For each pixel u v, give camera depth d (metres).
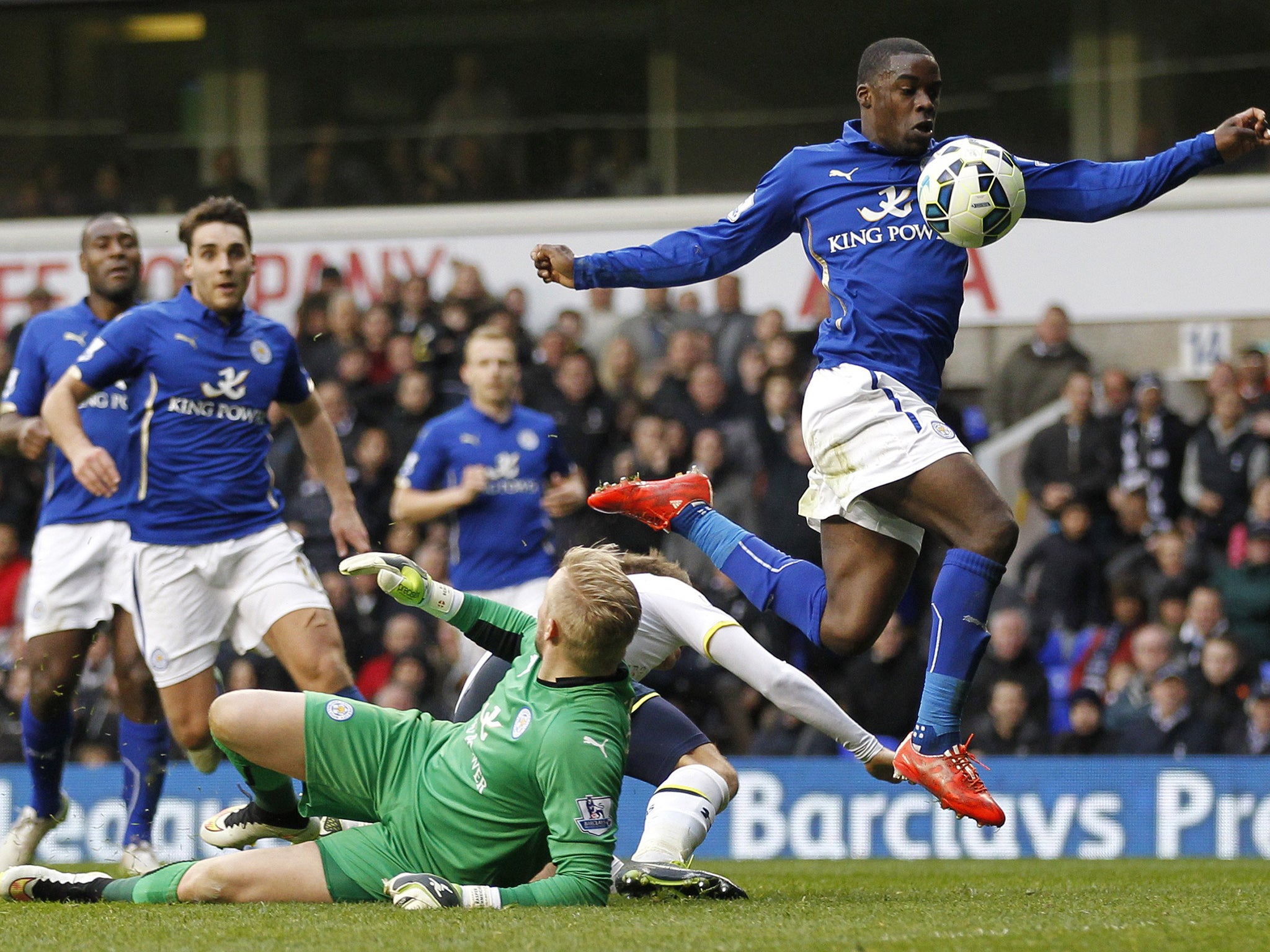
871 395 14.66
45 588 20.72
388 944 10.16
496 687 13.04
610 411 35.28
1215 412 34.50
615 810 12.45
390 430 35.78
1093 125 39.97
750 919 11.67
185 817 28.73
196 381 18.70
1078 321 37.56
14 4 42.47
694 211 40.12
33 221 43.03
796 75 41.28
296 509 34.81
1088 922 11.82
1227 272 37.09
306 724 13.18
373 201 42.72
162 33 43.34
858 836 28.73
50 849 29.17
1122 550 33.88
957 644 14.20
